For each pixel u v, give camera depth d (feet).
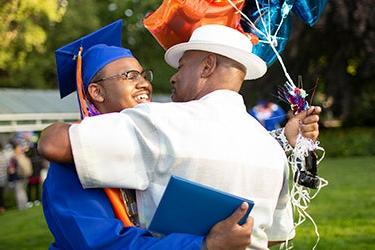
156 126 9.75
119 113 9.95
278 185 10.55
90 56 11.22
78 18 114.01
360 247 29.99
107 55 11.11
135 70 11.10
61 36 113.09
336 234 32.99
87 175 9.53
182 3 11.00
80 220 9.61
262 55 12.09
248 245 9.58
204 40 10.58
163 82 131.95
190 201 9.29
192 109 10.05
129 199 10.03
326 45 85.92
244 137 10.14
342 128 105.81
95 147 9.53
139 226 9.92
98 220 9.60
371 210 39.91
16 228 43.91
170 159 9.67
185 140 9.74
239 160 9.93
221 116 10.09
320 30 82.28
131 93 11.00
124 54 11.19
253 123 10.54
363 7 78.79
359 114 106.52
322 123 104.63
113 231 9.51
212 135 9.86
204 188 9.23
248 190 10.08
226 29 10.71
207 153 9.75
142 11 135.13
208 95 10.38
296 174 11.27
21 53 86.74
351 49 84.89
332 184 54.08
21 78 120.16
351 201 43.98
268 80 86.89
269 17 12.01
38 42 82.07
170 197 9.27
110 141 9.59
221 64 10.54
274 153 10.53
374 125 111.04
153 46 134.51
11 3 64.54
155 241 9.44
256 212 10.24
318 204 42.78
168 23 11.21
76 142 9.52
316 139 11.59
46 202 10.14
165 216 9.44
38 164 69.15
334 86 90.33
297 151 11.28
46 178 10.23
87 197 9.81
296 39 83.66
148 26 11.44
